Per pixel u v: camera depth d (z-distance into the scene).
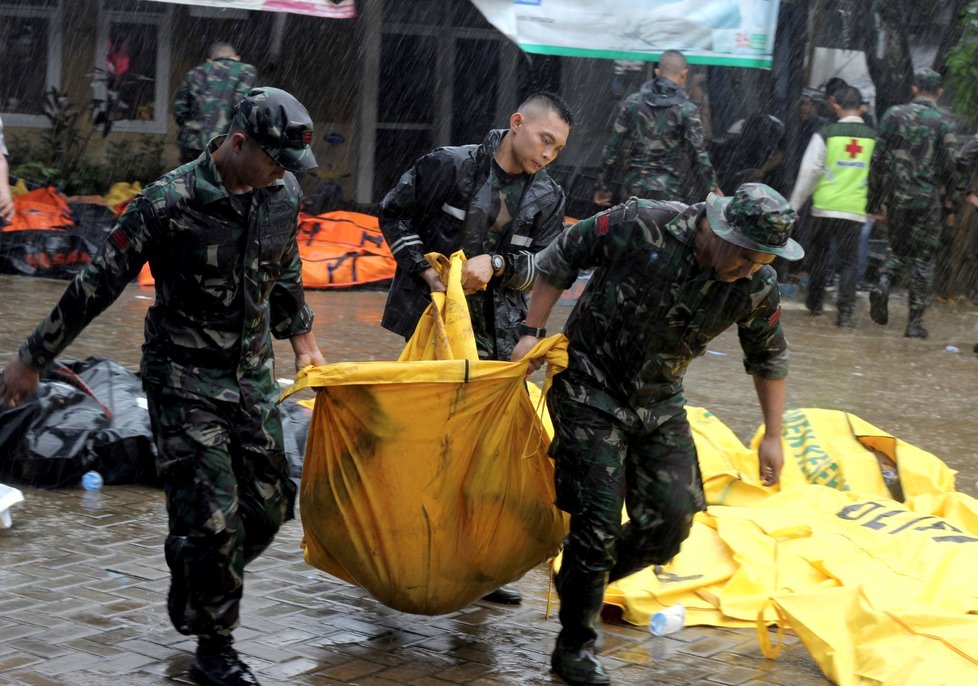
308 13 11.75
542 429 3.99
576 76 15.82
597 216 3.83
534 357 3.82
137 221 3.47
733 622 4.52
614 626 4.50
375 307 11.18
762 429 6.16
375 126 15.88
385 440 3.78
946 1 15.01
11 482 5.82
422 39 15.95
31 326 9.23
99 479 5.88
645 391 3.85
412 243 4.64
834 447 6.04
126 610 4.34
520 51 16.03
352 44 15.61
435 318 4.20
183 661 3.90
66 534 5.17
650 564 4.13
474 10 15.96
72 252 11.54
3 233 11.48
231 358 3.66
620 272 3.76
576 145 15.82
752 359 4.06
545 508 4.08
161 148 14.96
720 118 15.29
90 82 14.66
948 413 8.62
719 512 5.19
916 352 11.03
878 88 15.09
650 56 12.10
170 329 3.63
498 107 16.23
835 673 4.00
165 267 3.57
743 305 3.75
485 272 4.42
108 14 14.62
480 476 3.88
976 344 11.12
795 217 3.52
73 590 4.52
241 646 4.08
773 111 14.80
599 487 3.83
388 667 3.98
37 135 14.52
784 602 4.21
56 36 14.45
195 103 11.20
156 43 14.89
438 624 4.41
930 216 11.73
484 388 3.77
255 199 3.55
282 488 3.88
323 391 3.78
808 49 14.55
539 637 4.34
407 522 3.88
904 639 4.05
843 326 12.14
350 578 4.18
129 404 6.19
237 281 3.58
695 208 3.68
